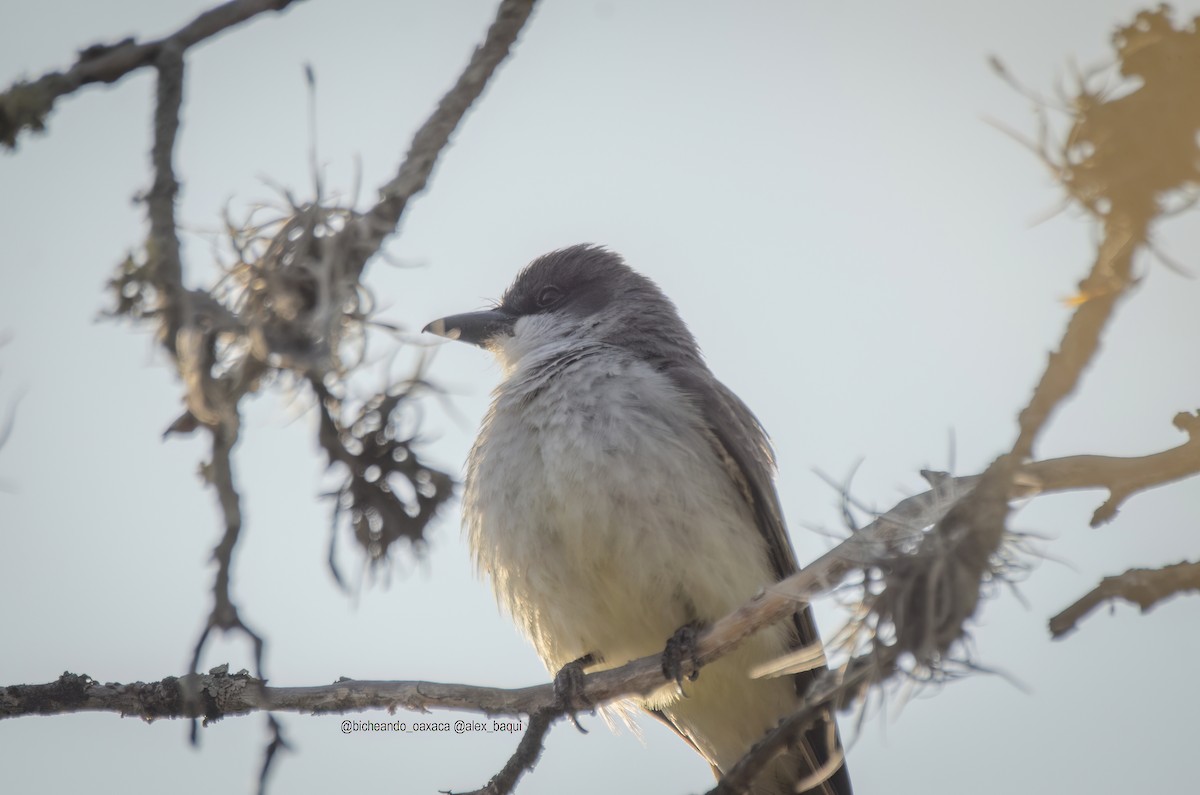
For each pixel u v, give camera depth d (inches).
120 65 211.0
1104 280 194.7
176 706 327.9
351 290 225.3
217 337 214.4
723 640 317.1
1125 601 239.6
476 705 339.6
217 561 210.1
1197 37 189.5
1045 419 213.0
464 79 232.1
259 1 216.2
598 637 395.5
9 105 205.3
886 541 233.3
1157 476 225.0
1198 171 186.1
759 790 413.1
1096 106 192.4
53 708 327.9
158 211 210.8
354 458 239.8
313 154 229.9
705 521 385.4
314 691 332.8
